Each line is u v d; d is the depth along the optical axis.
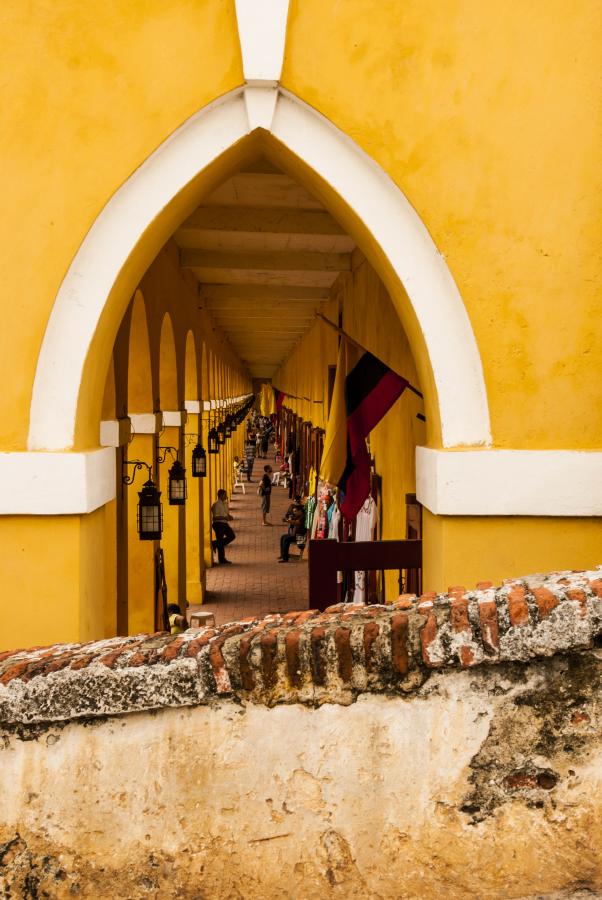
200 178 5.33
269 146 5.47
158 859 2.95
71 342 5.20
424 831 2.91
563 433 5.24
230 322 22.55
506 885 2.88
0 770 2.97
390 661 2.89
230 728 2.94
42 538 5.18
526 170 5.21
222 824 2.95
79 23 5.13
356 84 5.19
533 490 5.16
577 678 2.84
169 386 11.64
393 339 8.34
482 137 5.20
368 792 2.93
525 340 5.24
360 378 6.82
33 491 5.13
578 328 5.23
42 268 5.17
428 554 5.63
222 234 10.72
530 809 2.88
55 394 5.21
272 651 2.91
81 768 2.96
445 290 5.27
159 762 2.95
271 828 2.94
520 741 2.87
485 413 5.25
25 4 5.12
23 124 5.14
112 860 2.96
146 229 5.23
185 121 5.14
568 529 5.18
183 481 11.05
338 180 5.26
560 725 2.85
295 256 11.85
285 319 21.11
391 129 5.20
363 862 2.93
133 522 9.89
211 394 20.22
